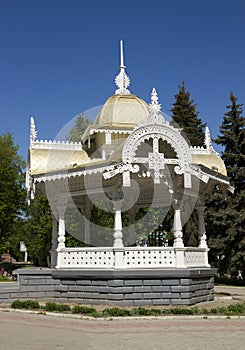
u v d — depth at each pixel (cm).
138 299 1528
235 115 3631
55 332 1040
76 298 1589
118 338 981
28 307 1445
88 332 1052
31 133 1794
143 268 1571
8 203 3666
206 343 931
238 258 3250
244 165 3512
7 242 4062
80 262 1633
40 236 3938
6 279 3009
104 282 1547
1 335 985
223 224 3322
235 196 3419
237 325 1175
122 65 2042
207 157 1848
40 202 3816
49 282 1619
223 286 3188
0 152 3825
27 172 1827
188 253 1670
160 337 997
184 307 1511
